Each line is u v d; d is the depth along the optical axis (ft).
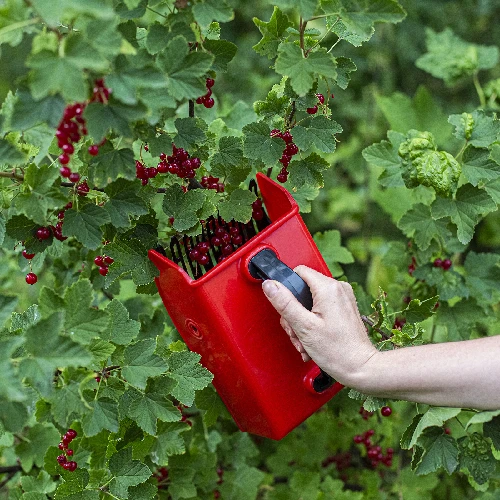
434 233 5.91
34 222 4.30
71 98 3.37
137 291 5.14
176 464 5.66
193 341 4.94
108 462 4.43
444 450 4.87
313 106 4.82
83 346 3.82
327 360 4.35
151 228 4.82
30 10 3.84
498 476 5.57
